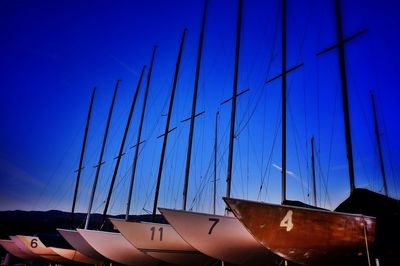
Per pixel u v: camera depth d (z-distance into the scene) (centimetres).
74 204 2481
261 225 791
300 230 803
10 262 2158
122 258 1479
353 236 809
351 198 924
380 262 845
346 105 1130
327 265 864
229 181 1273
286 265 916
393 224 839
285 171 1120
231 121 1395
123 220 1231
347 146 1068
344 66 1193
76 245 1703
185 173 1531
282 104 1270
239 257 1030
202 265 1336
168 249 1290
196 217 988
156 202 1747
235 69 1509
